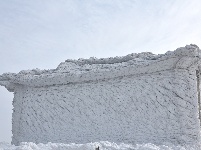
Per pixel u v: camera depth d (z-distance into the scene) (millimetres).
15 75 18969
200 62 13516
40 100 17766
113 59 16844
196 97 13281
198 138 12797
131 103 14703
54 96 17297
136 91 14680
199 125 13078
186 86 13359
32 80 17875
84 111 16062
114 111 15125
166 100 13719
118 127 14797
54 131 16766
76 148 11820
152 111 14000
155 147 11789
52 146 12461
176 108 13383
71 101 16625
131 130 14367
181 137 12867
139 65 14562
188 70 13531
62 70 17719
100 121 15414
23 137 17781
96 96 15852
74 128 16141
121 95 15094
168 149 11672
